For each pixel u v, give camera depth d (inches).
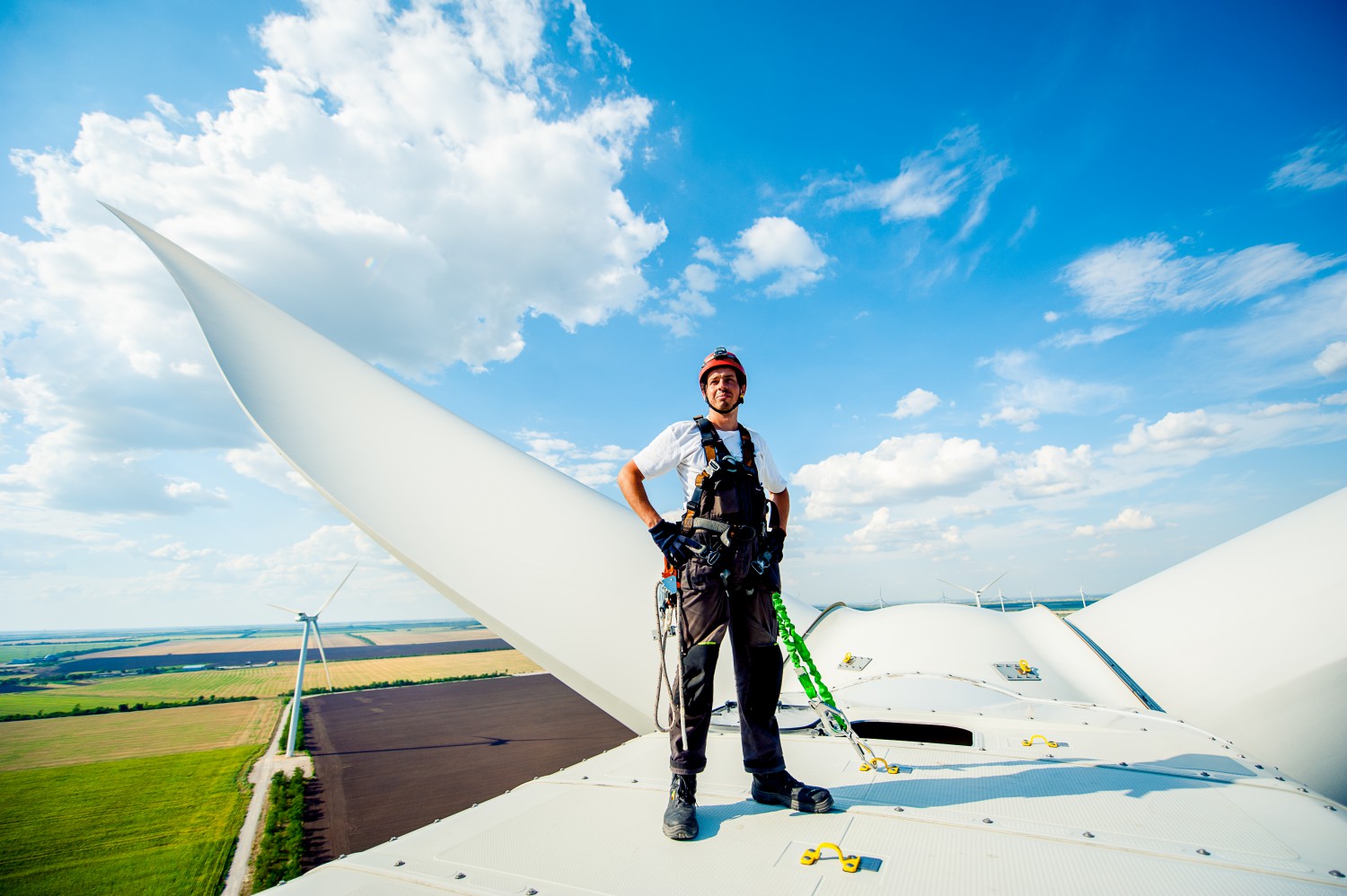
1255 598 268.1
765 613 123.0
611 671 238.7
